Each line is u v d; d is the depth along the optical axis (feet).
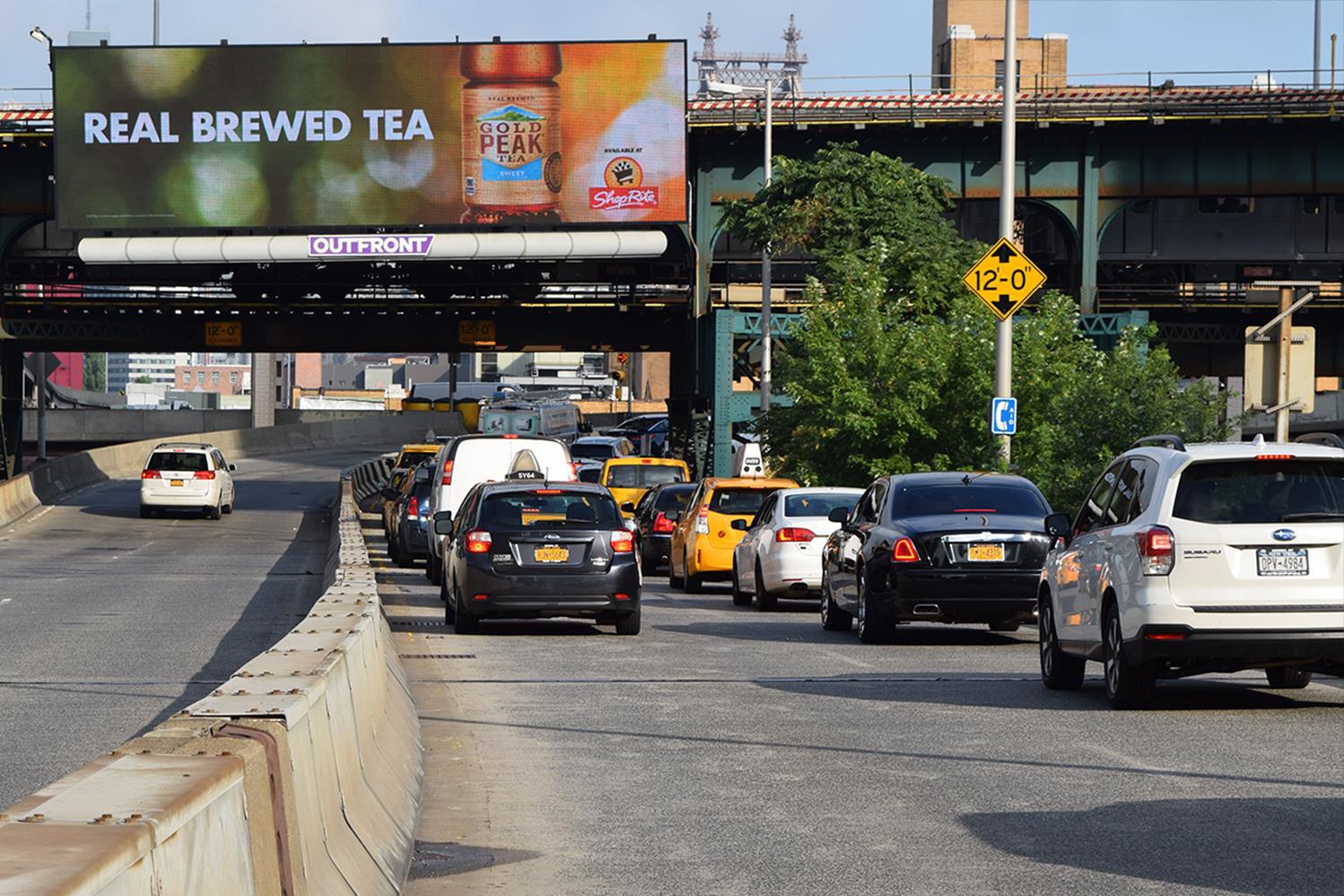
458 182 535.60
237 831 39.37
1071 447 269.23
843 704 136.77
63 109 534.78
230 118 536.01
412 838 81.35
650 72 529.04
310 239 542.16
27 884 26.58
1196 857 79.05
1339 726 123.65
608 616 210.38
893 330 356.38
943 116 529.45
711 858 79.56
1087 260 531.50
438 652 183.93
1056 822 87.35
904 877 75.31
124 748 42.24
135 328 650.84
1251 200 577.84
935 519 192.03
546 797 95.35
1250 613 127.24
